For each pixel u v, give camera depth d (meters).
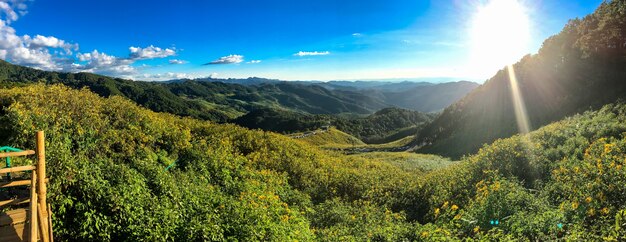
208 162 17.27
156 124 18.56
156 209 10.09
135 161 13.64
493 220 10.96
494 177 15.50
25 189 9.46
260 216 11.26
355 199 19.16
